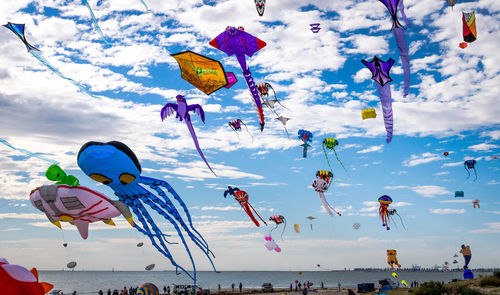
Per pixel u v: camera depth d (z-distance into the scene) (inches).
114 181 498.3
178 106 484.7
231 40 446.3
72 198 518.0
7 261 445.4
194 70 430.9
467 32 458.3
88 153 483.2
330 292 2315.5
